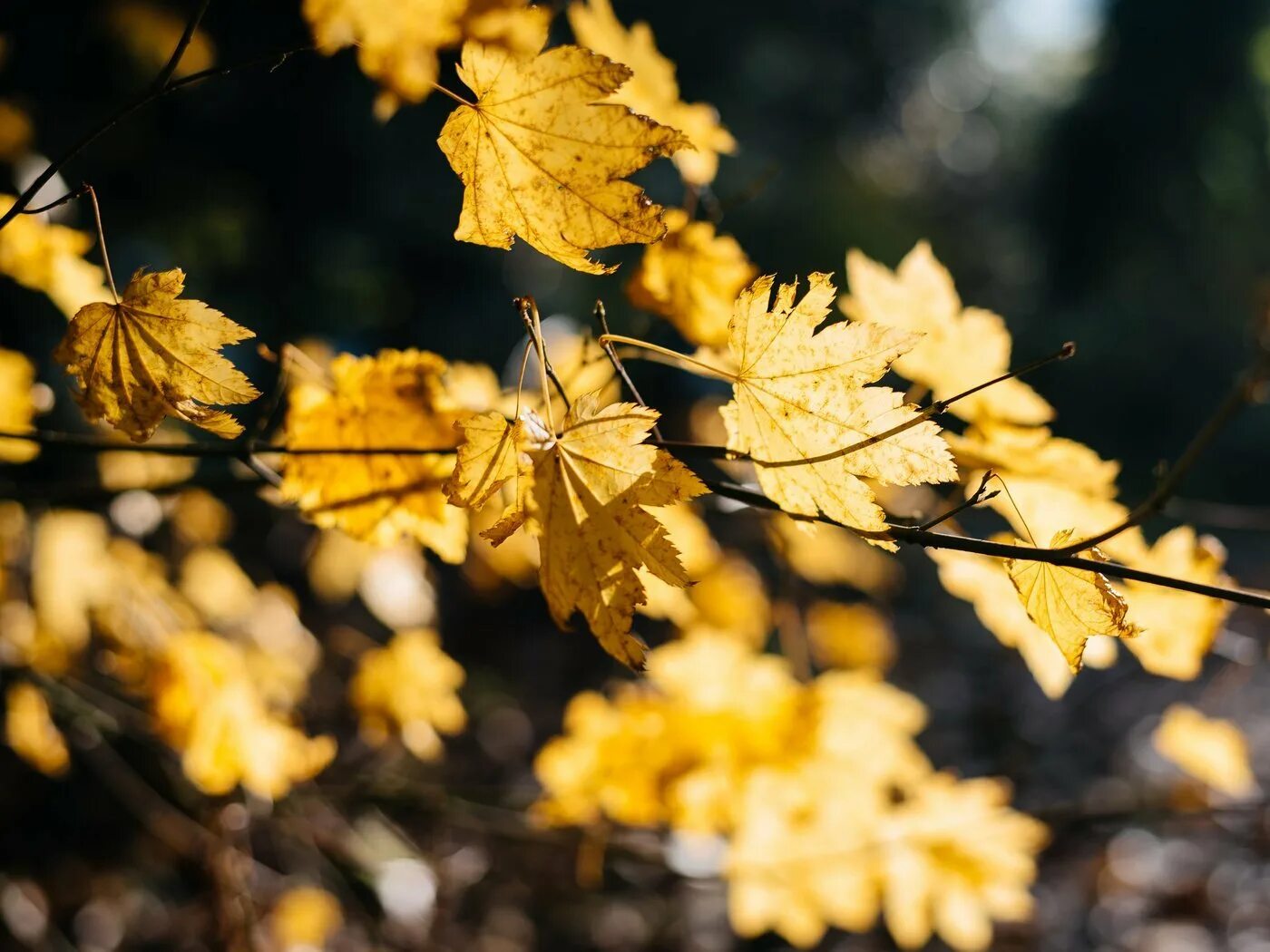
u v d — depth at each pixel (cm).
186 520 137
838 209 743
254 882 144
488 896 209
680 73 709
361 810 158
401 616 118
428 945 140
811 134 835
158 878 190
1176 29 782
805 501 58
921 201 1005
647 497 56
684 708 100
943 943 239
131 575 110
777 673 101
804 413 58
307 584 257
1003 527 341
